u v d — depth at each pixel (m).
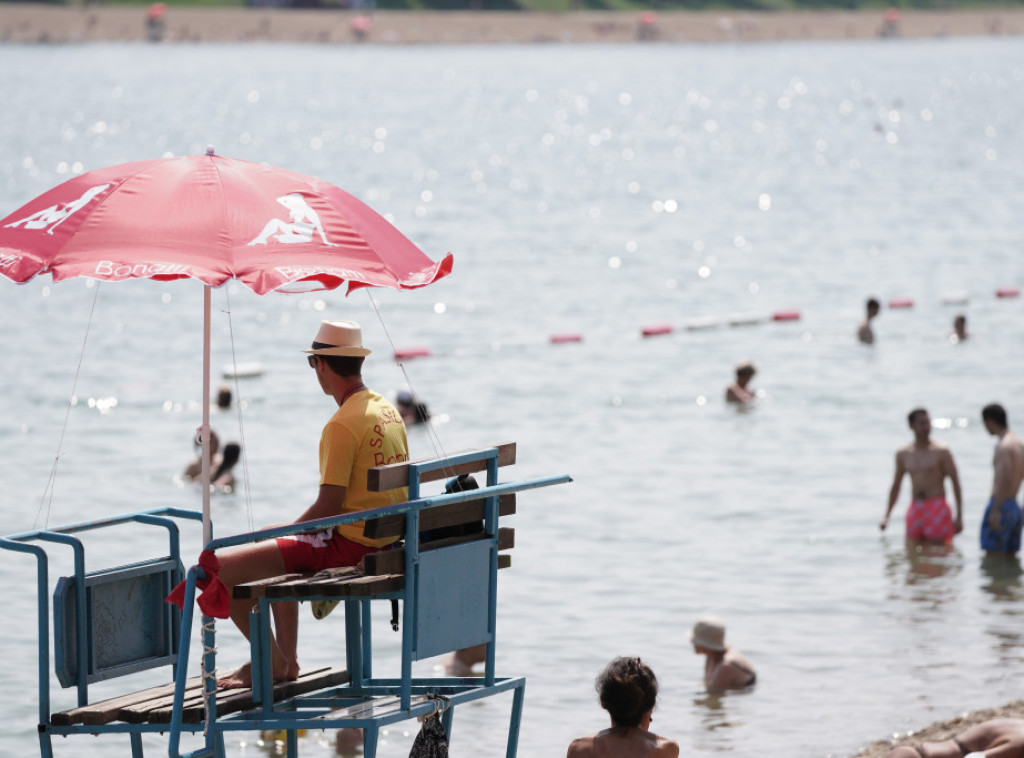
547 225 135.00
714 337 79.00
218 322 84.44
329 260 15.39
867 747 26.77
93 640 17.08
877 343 76.12
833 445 54.03
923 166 190.88
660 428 57.44
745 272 104.75
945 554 40.22
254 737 28.55
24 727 28.34
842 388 64.88
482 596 16.94
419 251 16.61
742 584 37.47
